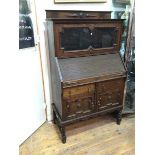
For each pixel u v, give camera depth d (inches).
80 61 76.0
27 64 74.9
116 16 94.7
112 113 96.4
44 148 74.9
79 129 86.5
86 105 78.5
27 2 71.6
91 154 70.9
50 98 90.8
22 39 70.7
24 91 74.9
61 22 68.1
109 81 80.4
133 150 72.4
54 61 74.0
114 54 84.7
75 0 82.3
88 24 73.5
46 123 92.0
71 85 71.1
